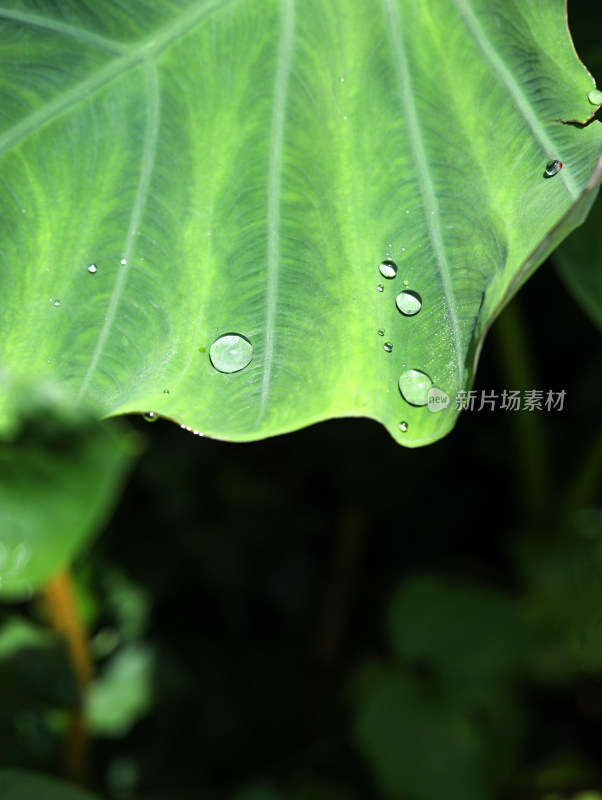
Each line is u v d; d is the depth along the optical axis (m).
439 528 0.82
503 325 0.66
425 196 0.53
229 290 0.53
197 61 0.52
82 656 0.59
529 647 0.68
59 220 0.52
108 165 0.52
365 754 0.66
